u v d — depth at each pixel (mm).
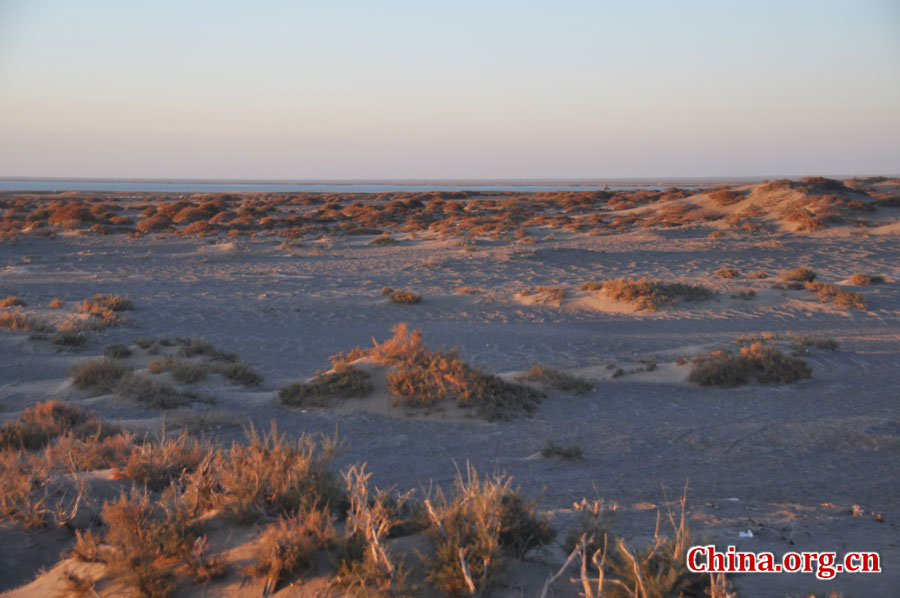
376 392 13812
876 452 11188
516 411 13188
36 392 14250
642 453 10969
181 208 71188
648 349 20141
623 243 48312
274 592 4344
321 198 111312
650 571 4391
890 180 121000
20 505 5793
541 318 24828
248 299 27578
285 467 6016
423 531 5117
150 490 6730
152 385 13797
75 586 4547
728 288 29719
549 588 4418
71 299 27203
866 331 22438
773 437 12023
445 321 24141
